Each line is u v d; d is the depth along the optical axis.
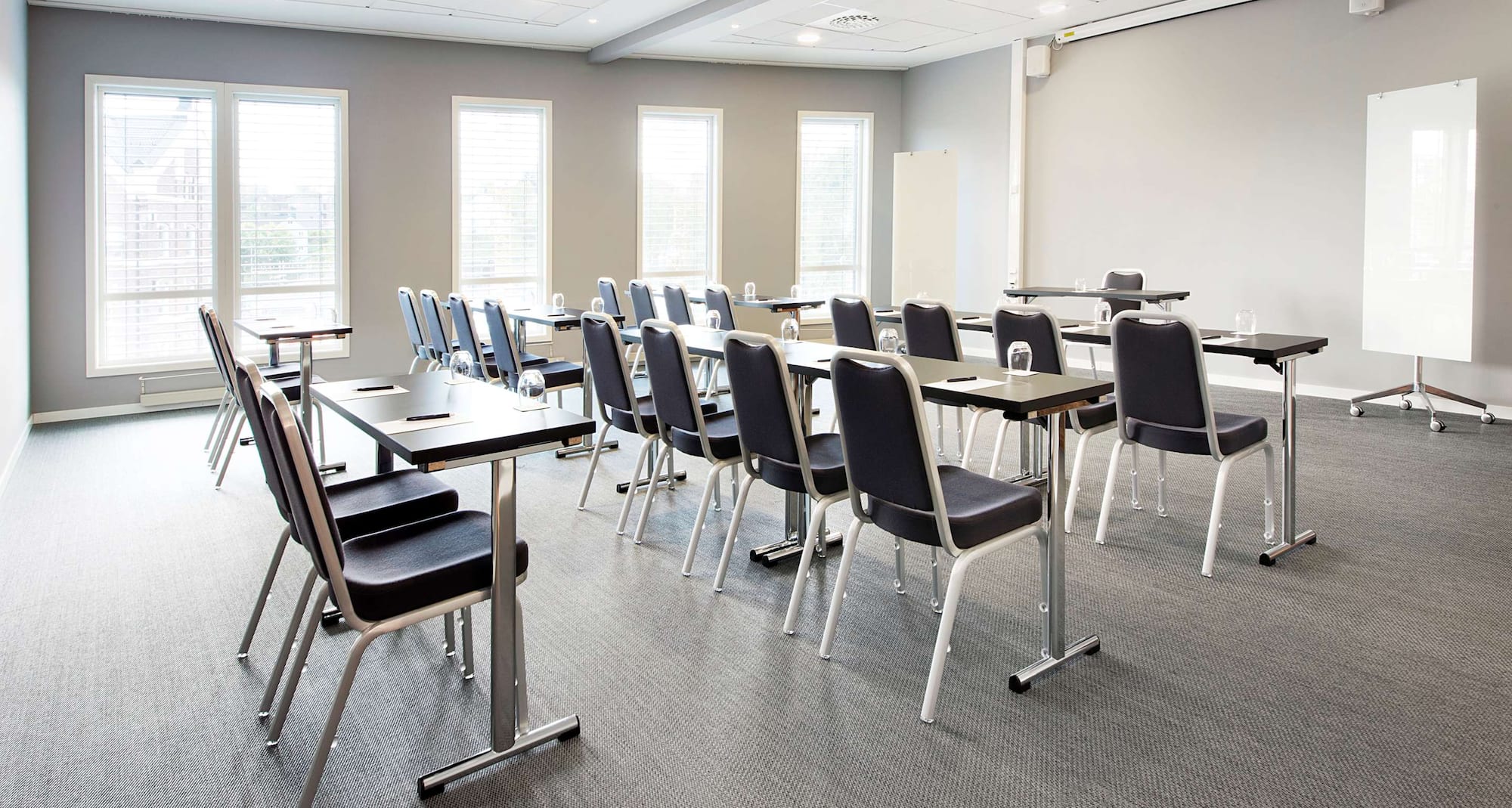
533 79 8.23
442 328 5.54
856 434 2.42
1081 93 8.22
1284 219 6.94
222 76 6.99
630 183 8.77
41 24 6.35
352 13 6.88
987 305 9.23
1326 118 6.63
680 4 6.86
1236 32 7.09
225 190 7.07
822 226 9.71
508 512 2.06
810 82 9.41
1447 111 5.66
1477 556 3.45
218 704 2.44
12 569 3.45
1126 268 8.04
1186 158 7.51
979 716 2.35
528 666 2.64
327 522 1.83
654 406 3.52
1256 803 1.96
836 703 2.42
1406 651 2.68
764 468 3.01
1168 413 3.31
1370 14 6.31
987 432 5.82
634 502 4.32
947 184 9.21
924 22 7.66
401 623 1.97
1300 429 5.71
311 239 7.47
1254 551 3.53
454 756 2.19
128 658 2.71
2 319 4.96
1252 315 3.82
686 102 8.91
